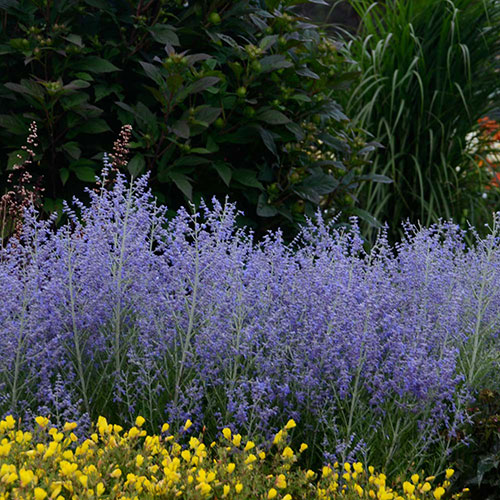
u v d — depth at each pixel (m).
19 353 3.73
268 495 2.82
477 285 4.52
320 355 3.77
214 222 4.05
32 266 3.87
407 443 3.74
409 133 8.45
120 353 4.00
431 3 8.41
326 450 3.74
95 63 5.83
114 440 2.97
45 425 3.03
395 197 8.20
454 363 3.60
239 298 3.80
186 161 5.80
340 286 3.85
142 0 6.03
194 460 2.94
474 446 3.80
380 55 8.41
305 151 6.38
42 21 6.11
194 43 6.27
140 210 4.02
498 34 8.44
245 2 6.16
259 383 3.49
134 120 6.05
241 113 6.13
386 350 4.09
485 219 8.46
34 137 5.54
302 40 6.16
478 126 8.74
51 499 2.51
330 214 6.72
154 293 4.05
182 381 3.84
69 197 6.09
